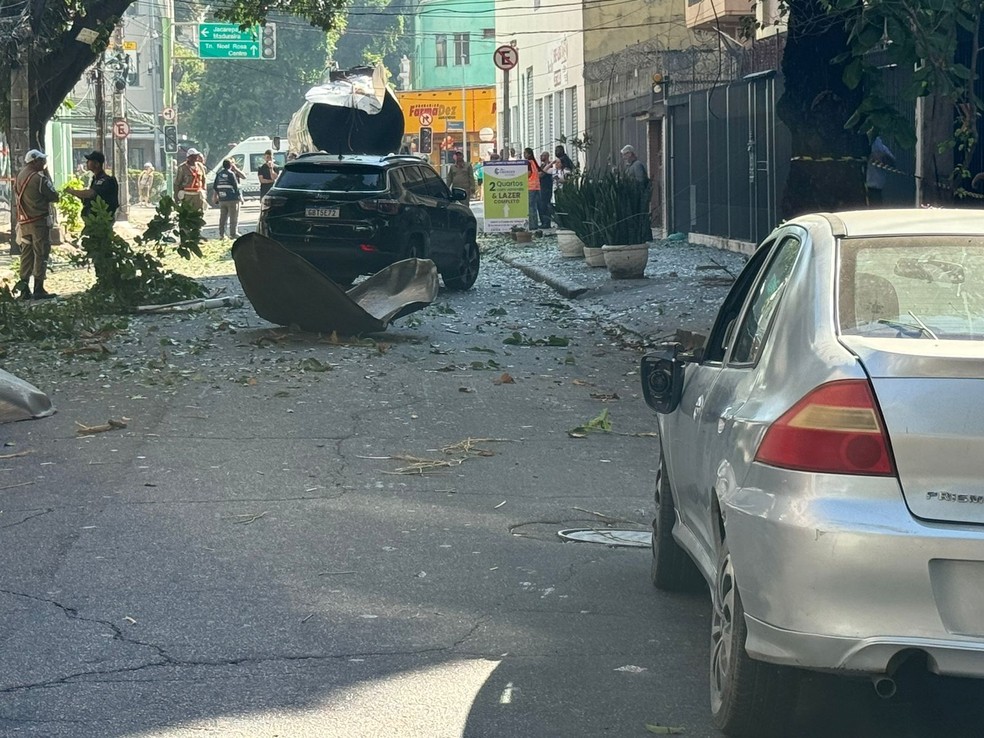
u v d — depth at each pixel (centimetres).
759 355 473
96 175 2156
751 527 420
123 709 494
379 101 3444
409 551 718
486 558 706
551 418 1122
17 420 1093
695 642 577
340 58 10844
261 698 506
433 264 1697
